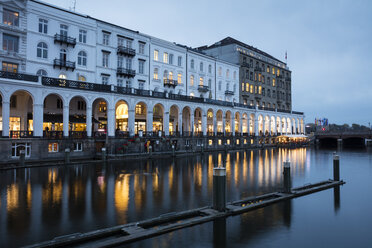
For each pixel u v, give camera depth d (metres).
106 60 40.41
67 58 36.00
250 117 64.94
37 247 8.07
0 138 27.41
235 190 16.88
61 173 22.92
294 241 9.22
